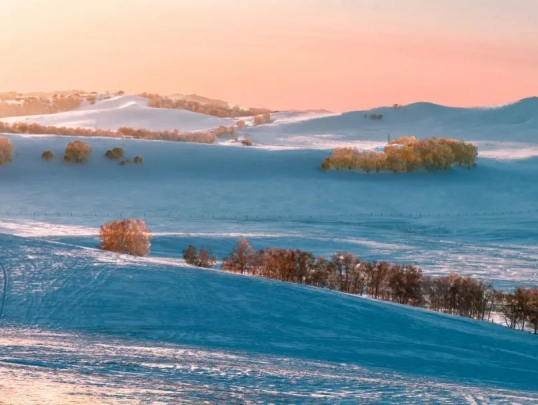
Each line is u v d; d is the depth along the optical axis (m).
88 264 86.94
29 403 25.66
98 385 31.34
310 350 60.66
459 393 39.34
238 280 86.25
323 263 126.00
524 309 102.94
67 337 56.47
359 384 39.88
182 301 74.88
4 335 54.16
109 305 71.31
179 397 30.03
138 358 43.53
